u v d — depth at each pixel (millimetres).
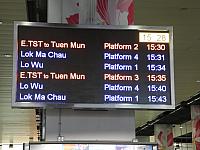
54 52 3961
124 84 3963
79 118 4059
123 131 4078
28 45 3945
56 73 3902
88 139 4020
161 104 3951
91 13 4285
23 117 17844
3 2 6961
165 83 4020
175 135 26109
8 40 8828
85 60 3977
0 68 10828
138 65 4031
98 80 3936
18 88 3805
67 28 4039
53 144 3674
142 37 4113
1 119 18359
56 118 4035
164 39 4137
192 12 7633
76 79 3910
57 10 4281
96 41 4039
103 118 4082
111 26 4090
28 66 3885
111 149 3734
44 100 3811
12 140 26281
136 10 7508
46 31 4004
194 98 15641
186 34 8891
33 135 24047
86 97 3877
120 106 3881
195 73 11969
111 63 4000
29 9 6824
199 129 16234
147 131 24016
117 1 4340
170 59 4094
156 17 7859
